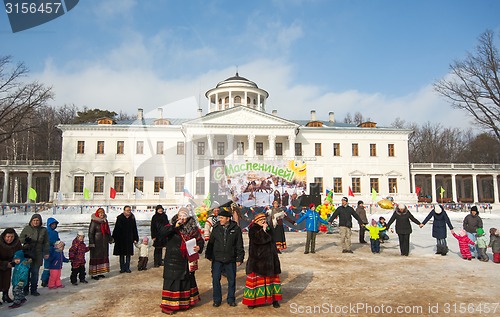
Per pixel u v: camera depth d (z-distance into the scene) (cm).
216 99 6259
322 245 1531
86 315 632
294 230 2030
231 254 680
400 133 5506
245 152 5166
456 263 1101
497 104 4122
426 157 8525
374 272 974
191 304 676
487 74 4162
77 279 909
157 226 1047
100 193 5022
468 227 1225
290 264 1093
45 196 6631
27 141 6162
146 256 1045
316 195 2017
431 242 1603
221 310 654
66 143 5119
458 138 8975
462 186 6612
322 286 823
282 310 651
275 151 5306
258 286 671
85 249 889
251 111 5072
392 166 5431
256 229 685
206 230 860
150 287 833
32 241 765
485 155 7712
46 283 842
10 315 636
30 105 3744
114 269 1055
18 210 3834
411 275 935
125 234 995
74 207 4066
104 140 5153
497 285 826
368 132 5466
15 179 5981
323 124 5853
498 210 4331
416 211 3934
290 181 1986
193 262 655
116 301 717
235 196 1867
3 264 700
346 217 1324
